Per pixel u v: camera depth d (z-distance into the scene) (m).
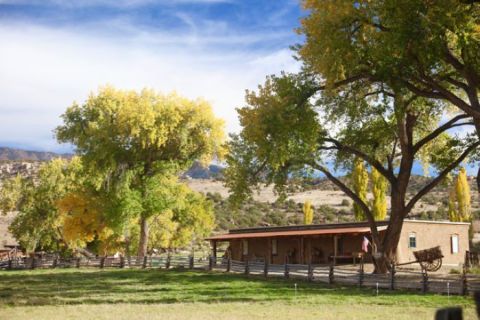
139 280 34.00
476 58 23.11
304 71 30.47
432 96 26.02
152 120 49.41
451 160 34.50
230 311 18.53
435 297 22.11
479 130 24.92
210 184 165.38
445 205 104.12
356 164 37.44
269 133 29.16
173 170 53.03
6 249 71.19
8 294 25.86
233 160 32.91
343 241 44.62
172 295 24.95
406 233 42.78
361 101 32.22
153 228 60.16
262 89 30.52
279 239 49.28
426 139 33.06
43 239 66.00
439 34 21.62
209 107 53.16
